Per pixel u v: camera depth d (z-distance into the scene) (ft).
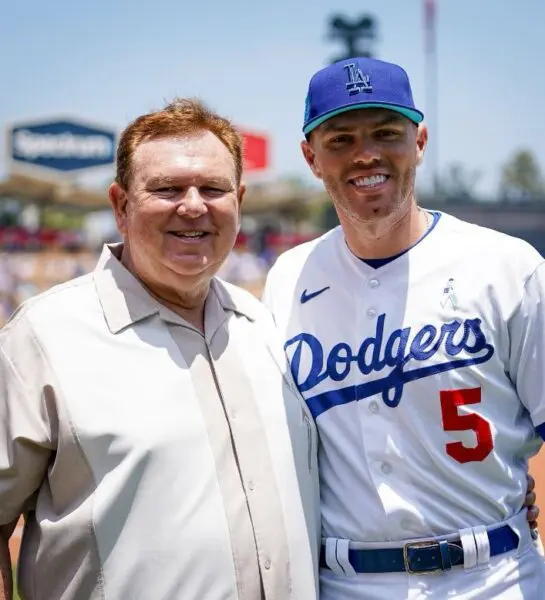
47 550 7.87
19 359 8.02
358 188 9.00
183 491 7.87
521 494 9.01
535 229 86.48
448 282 8.96
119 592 7.61
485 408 8.70
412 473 8.66
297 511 8.50
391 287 9.18
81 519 7.67
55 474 7.88
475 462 8.62
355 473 8.89
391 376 8.84
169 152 8.38
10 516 8.13
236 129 9.09
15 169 82.94
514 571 8.70
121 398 7.95
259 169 76.23
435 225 9.45
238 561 7.95
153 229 8.34
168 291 8.68
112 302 8.38
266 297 10.27
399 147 8.93
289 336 9.70
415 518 8.54
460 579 8.52
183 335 8.55
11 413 7.88
